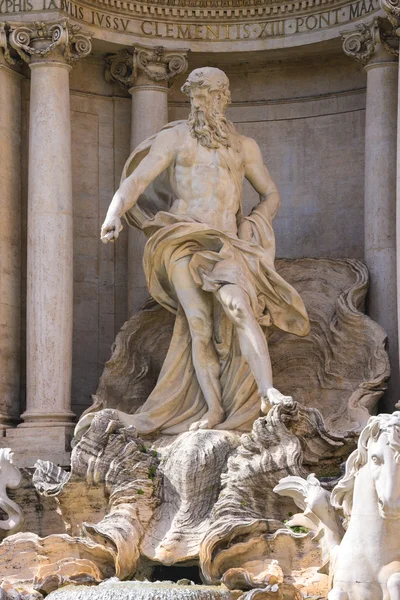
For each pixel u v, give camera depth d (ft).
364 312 119.14
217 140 114.32
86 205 128.16
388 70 120.88
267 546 98.07
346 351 116.57
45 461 108.78
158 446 107.86
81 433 109.09
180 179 114.01
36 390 117.91
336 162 128.98
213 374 111.24
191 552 100.58
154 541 102.22
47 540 100.63
